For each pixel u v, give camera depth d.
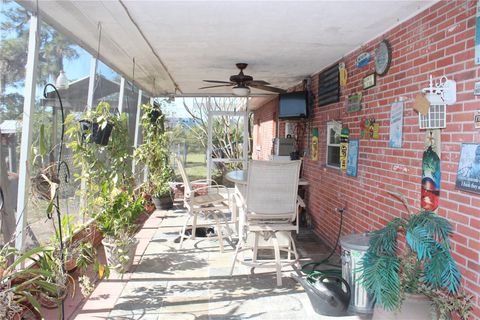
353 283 2.79
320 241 4.74
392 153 3.04
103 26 3.18
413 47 2.76
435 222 2.21
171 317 2.75
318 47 3.83
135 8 2.74
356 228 3.75
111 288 3.26
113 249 3.48
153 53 4.19
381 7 2.64
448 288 2.09
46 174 2.61
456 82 2.26
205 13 2.84
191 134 12.12
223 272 3.65
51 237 2.98
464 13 2.20
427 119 2.49
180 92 8.02
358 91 3.75
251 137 12.78
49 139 3.04
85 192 3.38
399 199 2.91
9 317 2.05
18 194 2.60
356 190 3.75
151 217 6.05
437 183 2.44
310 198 5.44
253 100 9.34
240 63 4.66
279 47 3.87
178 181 8.67
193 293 3.17
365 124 3.56
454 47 2.29
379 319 2.40
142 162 6.23
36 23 2.56
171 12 2.82
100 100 4.34
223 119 12.06
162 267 3.78
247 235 3.88
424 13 2.62
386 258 2.27
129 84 5.91
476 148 2.09
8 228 2.49
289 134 6.59
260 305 2.94
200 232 5.03
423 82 2.62
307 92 5.37
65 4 2.65
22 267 2.54
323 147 4.88
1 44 2.26
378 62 3.29
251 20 3.00
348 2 2.57
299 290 3.23
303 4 2.62
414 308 2.24
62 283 2.52
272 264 3.44
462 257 2.20
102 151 3.57
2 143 2.38
